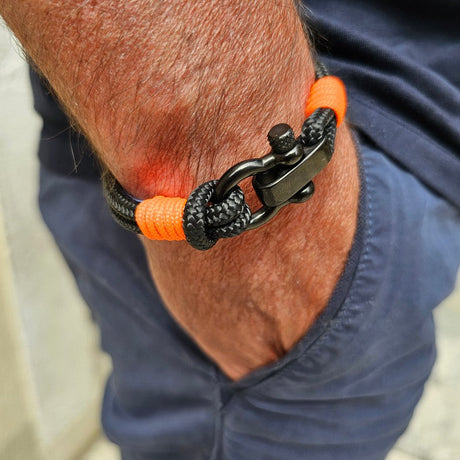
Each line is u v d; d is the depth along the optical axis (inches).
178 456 17.6
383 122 13.7
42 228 23.1
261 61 10.7
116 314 17.4
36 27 10.3
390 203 12.8
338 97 11.4
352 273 12.6
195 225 10.9
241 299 12.4
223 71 10.5
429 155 13.7
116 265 16.8
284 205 11.1
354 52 13.9
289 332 13.0
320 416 14.6
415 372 15.0
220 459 16.4
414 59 14.0
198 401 16.5
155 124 10.7
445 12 13.8
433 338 15.3
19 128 20.6
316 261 12.2
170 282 12.6
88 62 10.4
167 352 16.6
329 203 11.8
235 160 11.1
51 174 17.3
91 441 30.5
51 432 27.4
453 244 14.2
